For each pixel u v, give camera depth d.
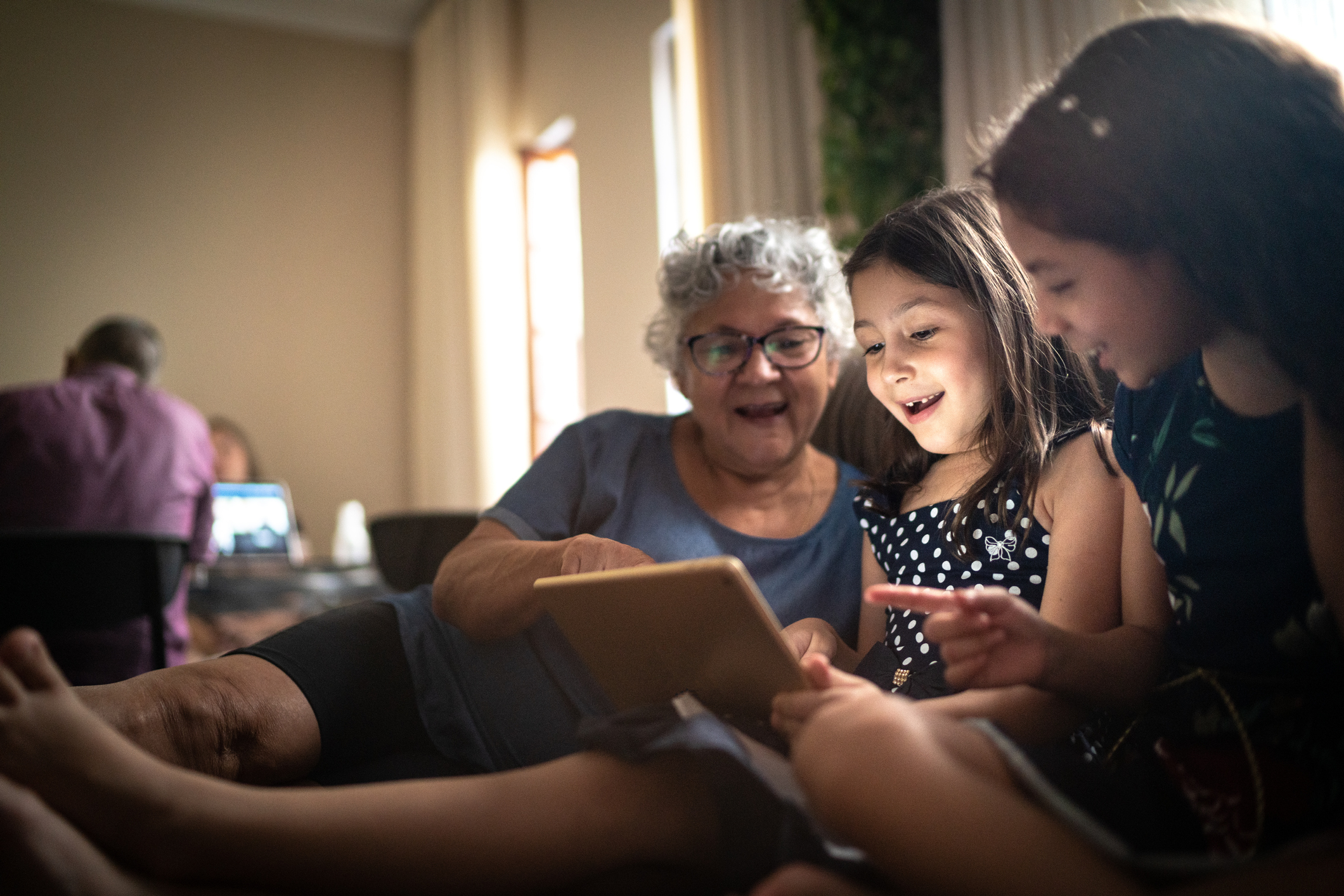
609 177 5.32
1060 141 0.83
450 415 6.50
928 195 1.25
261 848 0.73
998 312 1.12
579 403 6.23
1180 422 0.90
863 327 1.21
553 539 1.48
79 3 6.50
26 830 0.68
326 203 7.04
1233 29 0.82
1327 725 0.78
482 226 6.32
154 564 2.39
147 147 6.60
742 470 1.50
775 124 3.94
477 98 6.36
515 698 1.23
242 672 1.12
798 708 0.81
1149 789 0.81
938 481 1.26
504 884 0.74
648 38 4.97
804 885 0.62
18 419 2.90
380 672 1.24
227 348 6.70
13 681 0.76
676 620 0.88
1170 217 0.79
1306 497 0.78
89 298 6.39
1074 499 1.04
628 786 0.78
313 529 6.80
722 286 1.48
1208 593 0.85
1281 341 0.78
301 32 7.07
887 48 3.63
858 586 1.42
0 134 6.26
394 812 0.75
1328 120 0.79
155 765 0.76
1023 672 0.85
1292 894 0.54
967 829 0.60
